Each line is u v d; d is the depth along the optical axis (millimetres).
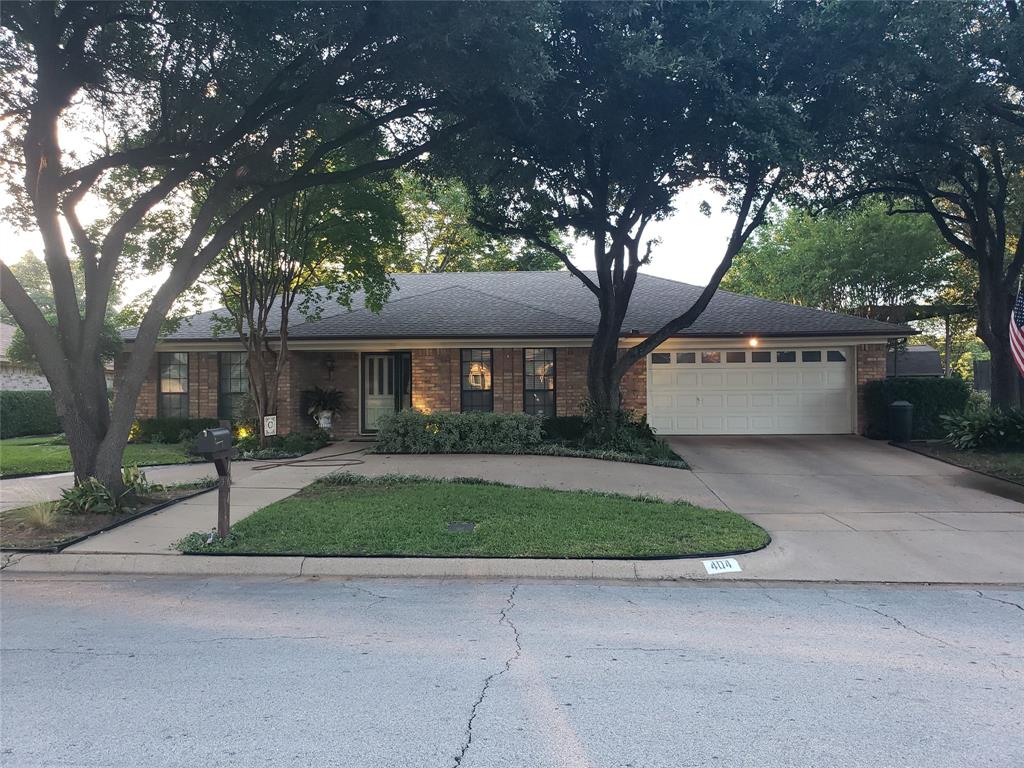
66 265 9078
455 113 11367
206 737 3584
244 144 11242
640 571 7004
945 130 13078
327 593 6383
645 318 17531
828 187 15156
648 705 3969
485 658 4730
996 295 15578
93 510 8719
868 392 16656
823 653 4828
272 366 17078
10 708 3939
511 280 21328
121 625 5453
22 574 7082
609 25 9508
